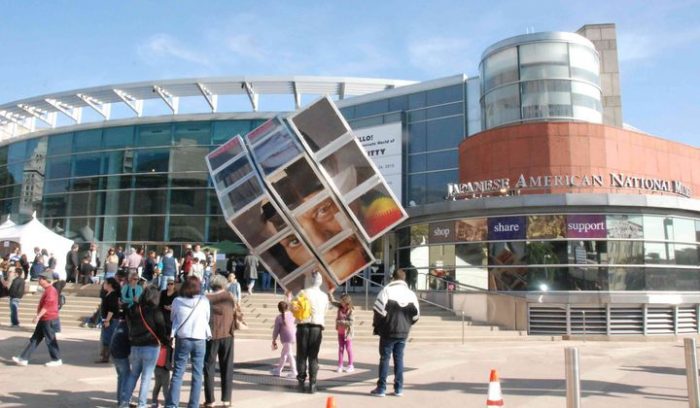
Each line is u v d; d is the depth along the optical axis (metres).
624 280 19.09
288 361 11.03
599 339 18.56
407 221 22.92
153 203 35.03
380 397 8.48
